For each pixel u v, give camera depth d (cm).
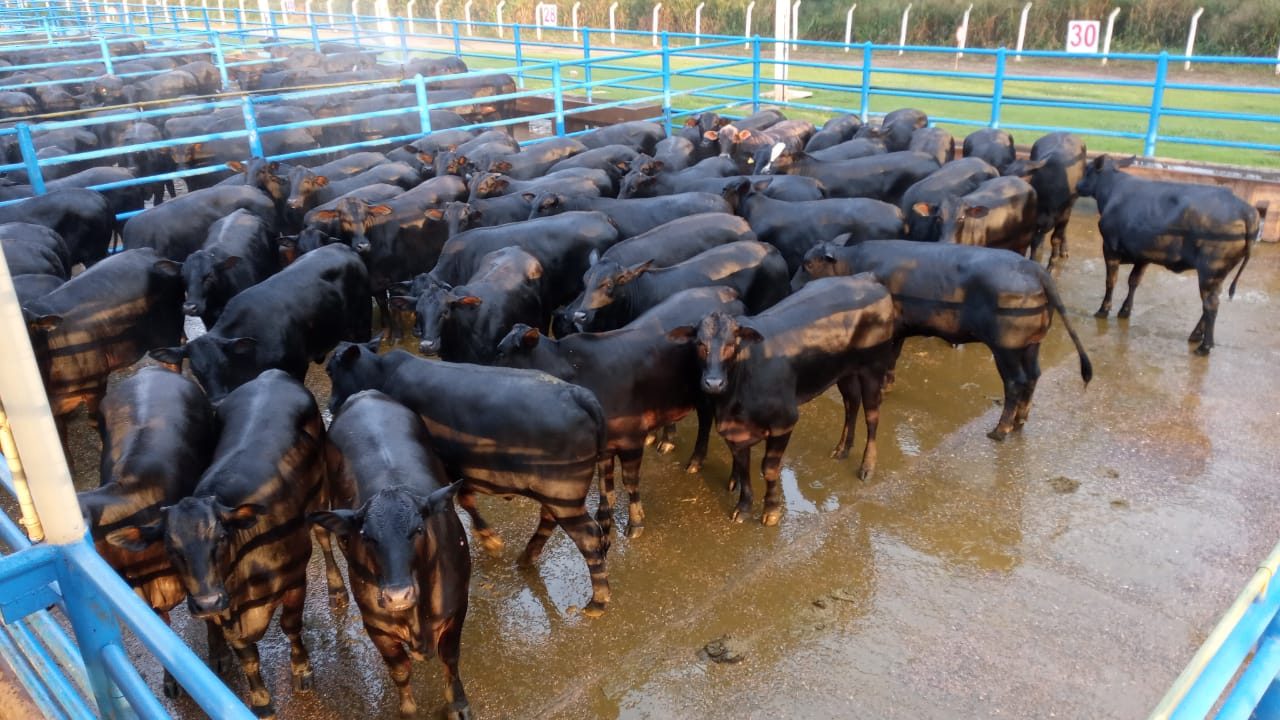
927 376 884
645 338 658
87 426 857
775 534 650
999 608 559
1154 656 515
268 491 505
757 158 1230
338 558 645
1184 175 1266
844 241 846
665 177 1134
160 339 888
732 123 1577
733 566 616
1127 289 1072
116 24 3441
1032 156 1180
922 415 806
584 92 2242
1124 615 548
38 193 1145
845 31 3294
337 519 439
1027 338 726
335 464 541
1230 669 249
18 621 361
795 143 1362
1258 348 901
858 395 732
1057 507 659
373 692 524
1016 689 496
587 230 932
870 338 691
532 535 663
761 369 634
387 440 525
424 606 451
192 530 444
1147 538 619
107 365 821
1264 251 1179
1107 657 516
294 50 2755
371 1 4616
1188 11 2694
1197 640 527
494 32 4197
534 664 535
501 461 564
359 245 983
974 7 3052
